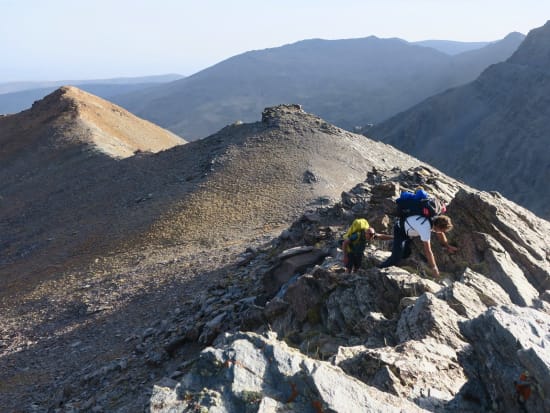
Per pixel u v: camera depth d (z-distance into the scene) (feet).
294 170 246.47
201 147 303.27
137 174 296.51
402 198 37.27
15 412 76.13
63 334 110.83
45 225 268.00
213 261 127.24
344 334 35.29
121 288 129.18
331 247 59.98
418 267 41.11
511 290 36.68
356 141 299.79
